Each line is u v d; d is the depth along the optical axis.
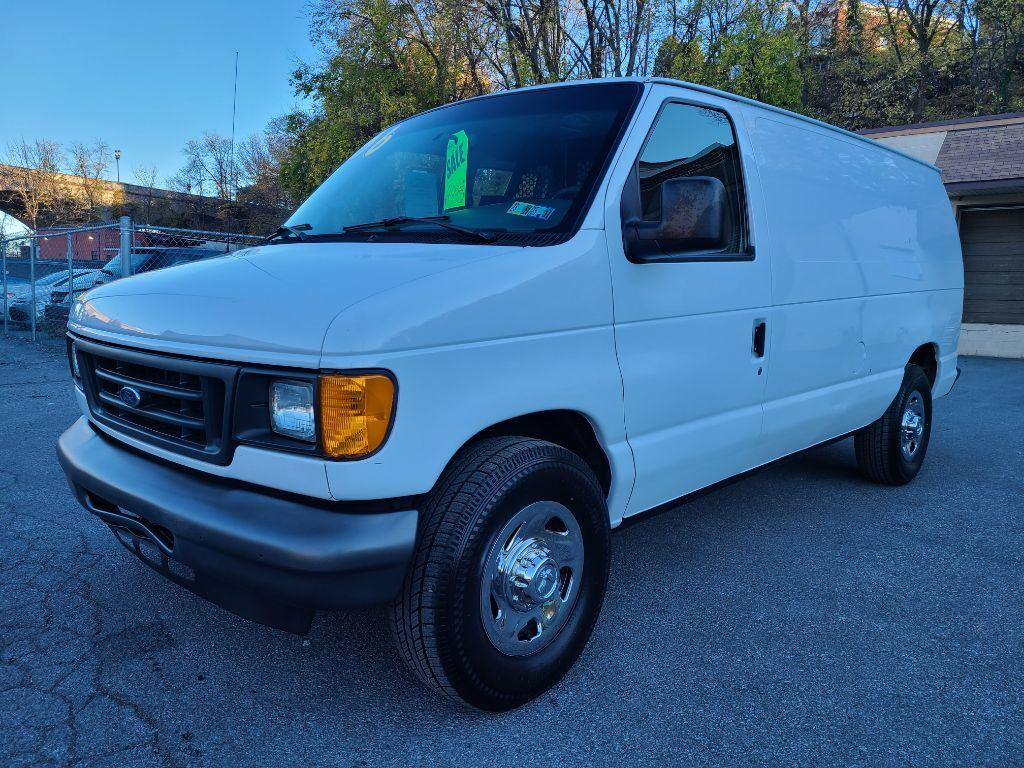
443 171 3.16
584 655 2.94
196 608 3.22
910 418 5.19
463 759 2.32
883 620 3.26
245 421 2.19
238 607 2.36
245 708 2.55
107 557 3.71
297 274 2.44
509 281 2.41
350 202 3.28
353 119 16.86
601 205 2.73
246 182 33.47
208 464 2.29
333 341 2.04
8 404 7.25
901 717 2.56
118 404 2.62
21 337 12.24
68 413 6.89
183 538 2.28
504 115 3.26
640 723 2.51
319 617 3.19
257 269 2.58
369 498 2.12
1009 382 10.48
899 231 4.82
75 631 3.02
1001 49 29.98
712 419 3.29
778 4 17.84
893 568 3.82
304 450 2.10
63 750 2.31
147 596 3.31
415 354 2.14
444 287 2.27
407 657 2.34
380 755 2.33
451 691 2.37
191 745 2.36
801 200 3.81
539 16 18.33
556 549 2.60
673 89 3.17
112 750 2.32
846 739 2.44
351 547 2.08
